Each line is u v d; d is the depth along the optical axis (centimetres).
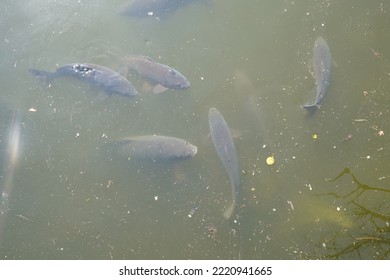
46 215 403
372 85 408
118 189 404
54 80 426
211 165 400
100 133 414
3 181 411
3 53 440
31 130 419
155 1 442
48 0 452
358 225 384
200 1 444
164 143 399
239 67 421
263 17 436
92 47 436
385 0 429
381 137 397
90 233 398
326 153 398
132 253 391
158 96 418
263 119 406
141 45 435
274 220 388
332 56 418
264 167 397
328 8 431
